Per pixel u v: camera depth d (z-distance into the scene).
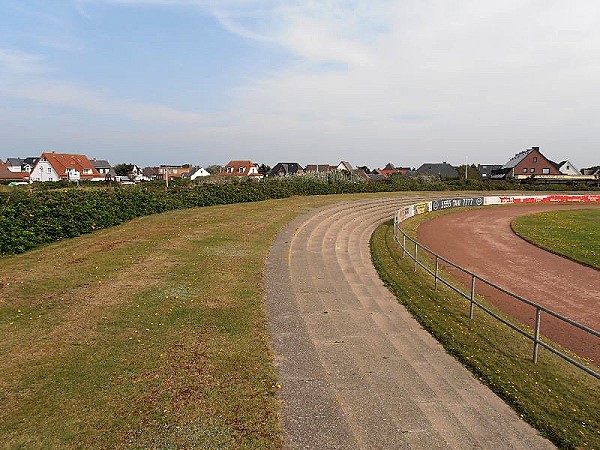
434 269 19.69
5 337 8.62
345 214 34.06
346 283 15.01
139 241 18.11
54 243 17.41
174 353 8.14
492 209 49.91
